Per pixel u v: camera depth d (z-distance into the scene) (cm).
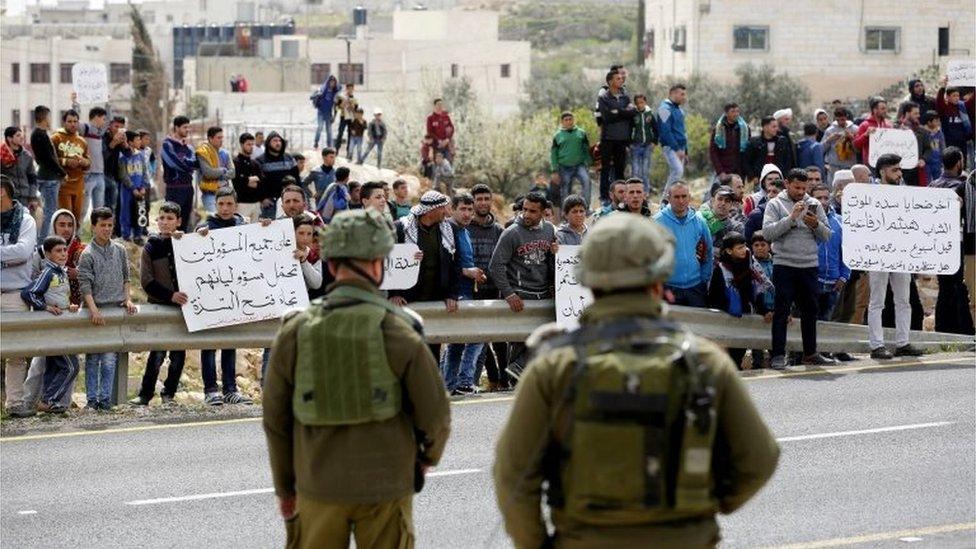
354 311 785
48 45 10675
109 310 1734
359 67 11469
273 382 798
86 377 1769
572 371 611
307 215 1823
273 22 14888
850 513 1228
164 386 1830
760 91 7019
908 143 2706
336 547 803
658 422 601
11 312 1692
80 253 1841
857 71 7394
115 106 9862
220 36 13538
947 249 2067
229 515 1240
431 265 1834
